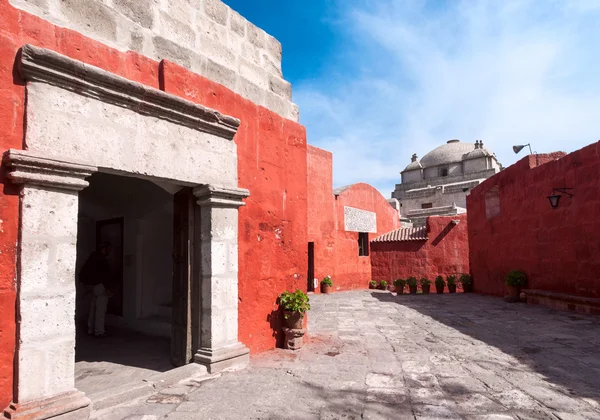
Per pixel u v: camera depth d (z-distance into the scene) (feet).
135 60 12.70
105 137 11.33
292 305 17.26
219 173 15.02
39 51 9.63
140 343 19.80
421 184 138.72
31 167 9.44
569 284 29.76
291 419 10.04
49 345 9.59
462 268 59.00
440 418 10.04
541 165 33.58
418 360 15.71
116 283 25.04
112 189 24.21
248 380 13.02
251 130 16.88
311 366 14.73
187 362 14.73
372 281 62.95
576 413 10.30
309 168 50.21
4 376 8.96
